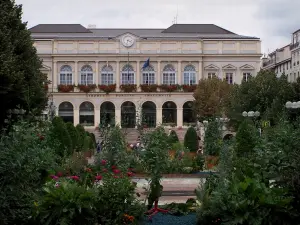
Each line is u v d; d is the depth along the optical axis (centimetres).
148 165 1483
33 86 3381
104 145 2256
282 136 1502
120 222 1188
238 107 5291
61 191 1130
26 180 1161
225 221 1118
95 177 1418
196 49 7975
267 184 1211
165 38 7975
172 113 7831
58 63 7881
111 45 7912
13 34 3189
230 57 8044
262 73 5738
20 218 1141
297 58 7888
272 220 1109
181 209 1424
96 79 7881
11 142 1189
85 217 1127
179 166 2595
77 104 7644
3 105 3212
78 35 8388
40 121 2998
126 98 7662
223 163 1412
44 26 8581
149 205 1419
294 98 4969
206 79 7050
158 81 7906
